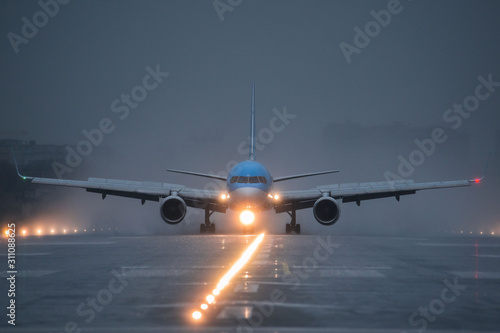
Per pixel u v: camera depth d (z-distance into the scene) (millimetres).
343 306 45344
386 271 66938
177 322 39688
